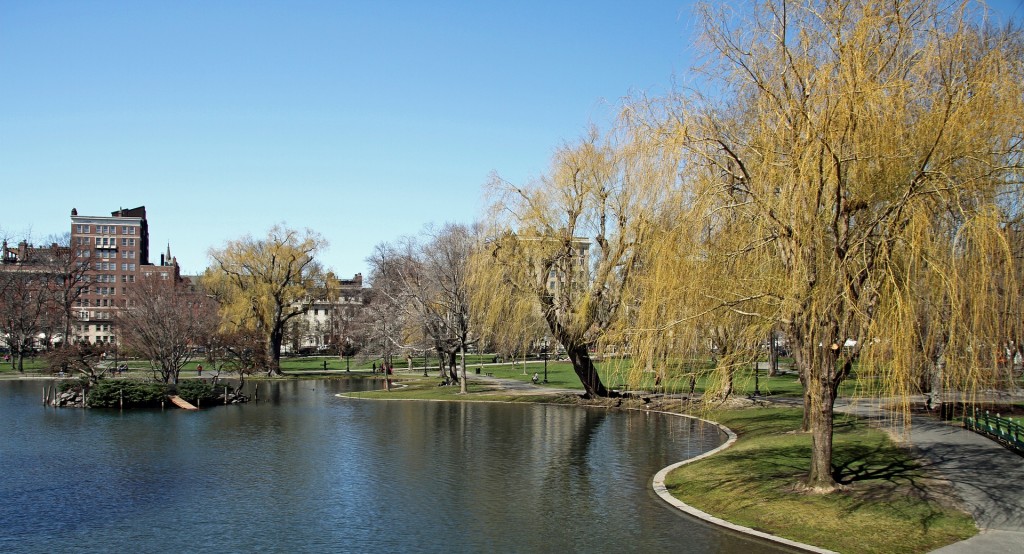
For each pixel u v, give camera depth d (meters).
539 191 47.72
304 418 47.38
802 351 21.62
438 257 75.19
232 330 83.50
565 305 48.44
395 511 22.84
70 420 46.44
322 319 156.00
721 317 22.03
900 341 17.86
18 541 19.95
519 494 24.89
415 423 44.28
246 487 26.36
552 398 56.16
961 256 18.39
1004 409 38.56
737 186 22.09
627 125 31.33
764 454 28.28
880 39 18.70
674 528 20.30
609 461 30.73
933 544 17.16
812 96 18.91
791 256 19.95
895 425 33.56
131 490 25.95
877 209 19.19
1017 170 17.88
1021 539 17.23
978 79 18.23
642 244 33.06
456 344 69.38
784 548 18.09
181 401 54.47
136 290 81.31
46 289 103.94
